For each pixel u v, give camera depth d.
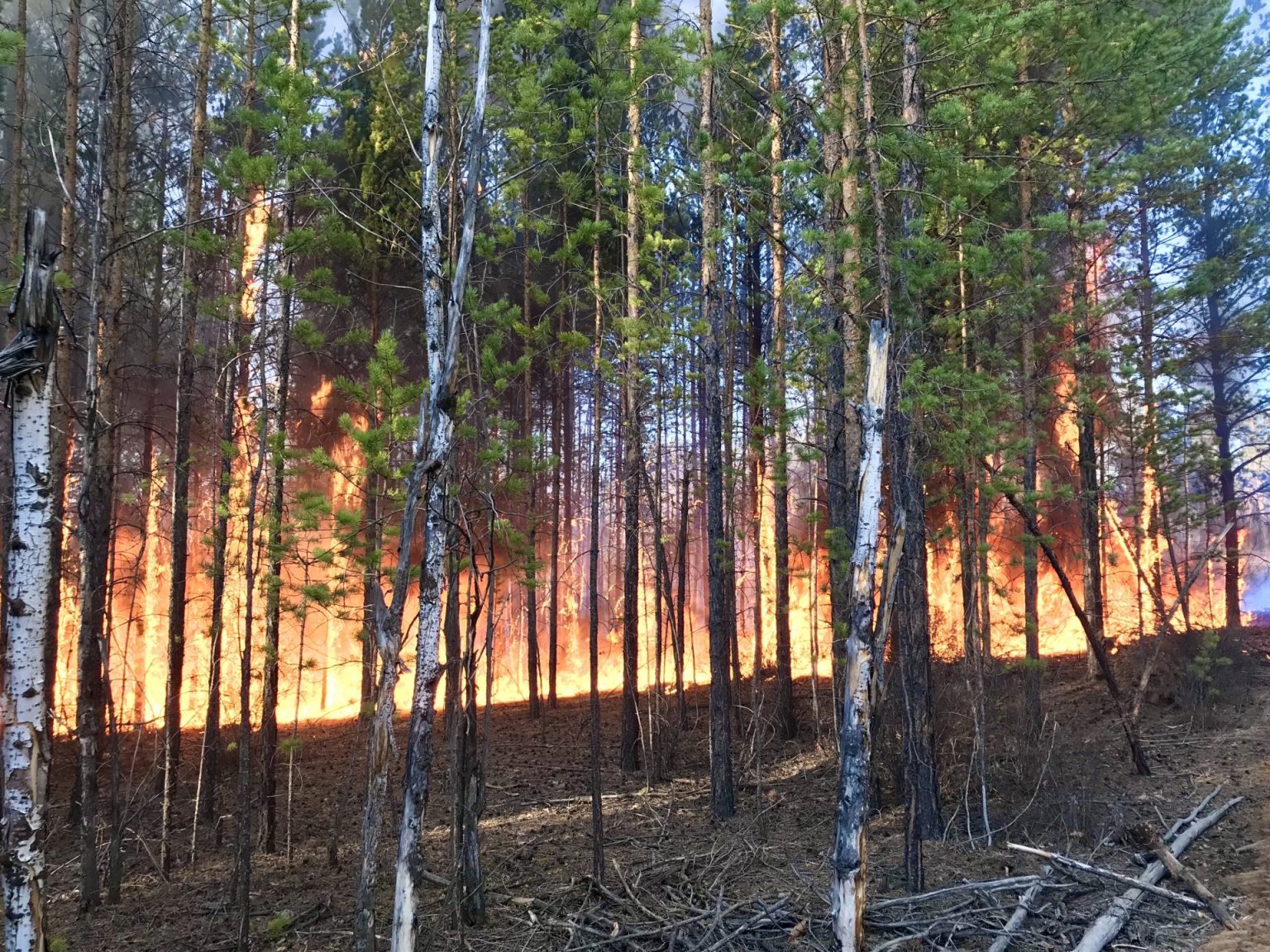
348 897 7.18
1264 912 5.86
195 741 13.41
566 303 10.24
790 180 8.17
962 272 8.11
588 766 12.42
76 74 9.01
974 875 6.93
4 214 10.25
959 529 8.70
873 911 6.13
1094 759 8.86
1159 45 9.31
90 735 7.09
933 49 7.27
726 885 7.00
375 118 10.45
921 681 7.78
